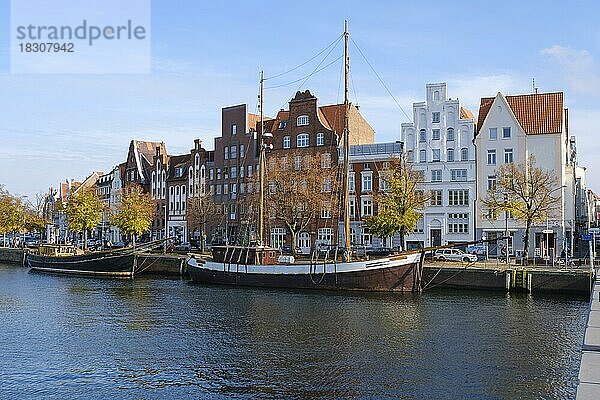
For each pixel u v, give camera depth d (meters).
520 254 75.25
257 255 58.44
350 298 49.34
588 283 49.66
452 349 30.77
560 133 78.19
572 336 33.88
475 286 53.84
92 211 104.38
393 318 39.72
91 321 39.00
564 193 81.25
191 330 35.84
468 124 82.25
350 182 88.88
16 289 58.12
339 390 23.77
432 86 84.19
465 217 81.50
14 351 30.45
